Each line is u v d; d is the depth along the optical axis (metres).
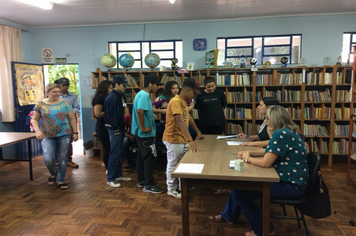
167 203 2.84
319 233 2.21
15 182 3.57
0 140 3.12
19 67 4.63
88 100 5.18
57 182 3.34
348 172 3.35
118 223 2.41
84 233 2.24
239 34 4.65
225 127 4.55
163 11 4.20
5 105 4.66
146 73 4.84
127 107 4.71
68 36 5.11
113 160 3.30
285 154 1.87
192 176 1.68
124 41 4.99
